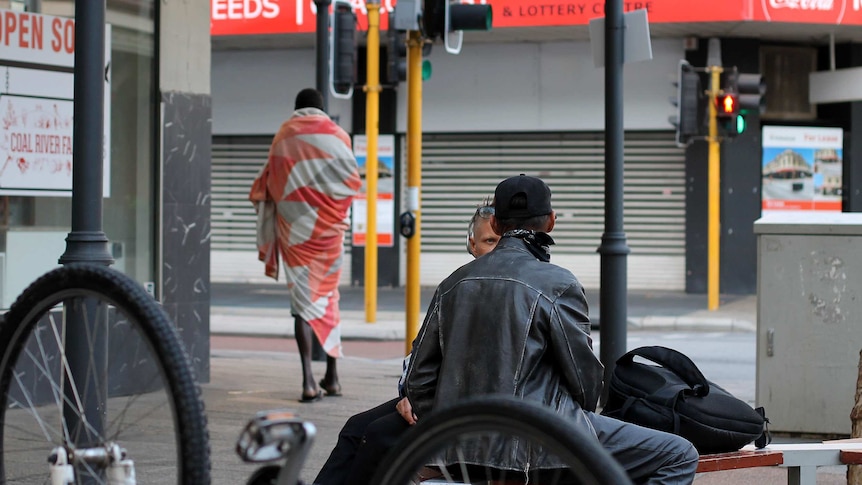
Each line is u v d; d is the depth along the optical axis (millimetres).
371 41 17062
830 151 22000
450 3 11195
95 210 5145
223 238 24016
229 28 21562
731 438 4910
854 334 7973
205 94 10117
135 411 3936
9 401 3543
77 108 5129
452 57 22672
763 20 19672
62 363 3771
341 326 17000
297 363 12484
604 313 8625
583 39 21906
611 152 8703
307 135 9047
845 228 7953
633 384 5062
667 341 15875
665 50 21688
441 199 23141
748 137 21438
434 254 23203
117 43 9367
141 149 9617
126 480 3252
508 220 4441
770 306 8117
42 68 8891
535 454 3959
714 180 18703
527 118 22406
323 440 7695
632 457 4289
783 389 8102
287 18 21281
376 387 10297
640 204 22094
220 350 14594
